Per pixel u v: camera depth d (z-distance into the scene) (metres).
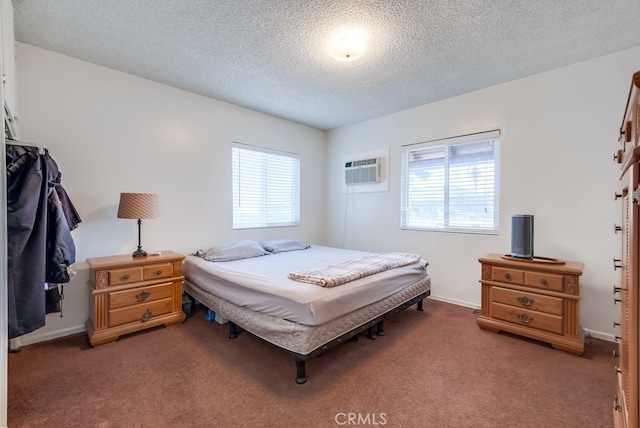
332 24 1.99
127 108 2.76
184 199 3.16
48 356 2.07
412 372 1.89
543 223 2.71
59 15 1.92
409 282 2.73
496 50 2.32
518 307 2.37
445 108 3.35
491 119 3.01
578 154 2.53
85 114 2.54
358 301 2.07
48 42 2.25
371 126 4.11
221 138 3.46
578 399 1.62
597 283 2.45
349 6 1.81
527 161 2.79
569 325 2.14
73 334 2.45
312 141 4.54
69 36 2.17
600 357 2.07
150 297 2.50
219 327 2.59
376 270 2.38
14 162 1.53
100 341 2.22
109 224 2.67
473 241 3.17
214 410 1.53
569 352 2.12
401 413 1.52
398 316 2.89
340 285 2.02
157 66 2.62
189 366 1.95
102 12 1.90
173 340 2.34
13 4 1.80
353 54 2.26
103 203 2.64
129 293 2.38
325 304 1.82
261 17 1.93
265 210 3.97
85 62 2.53
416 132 3.62
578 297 2.10
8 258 1.50
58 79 2.41
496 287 2.49
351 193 4.36
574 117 2.54
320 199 4.68
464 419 1.48
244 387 1.73
